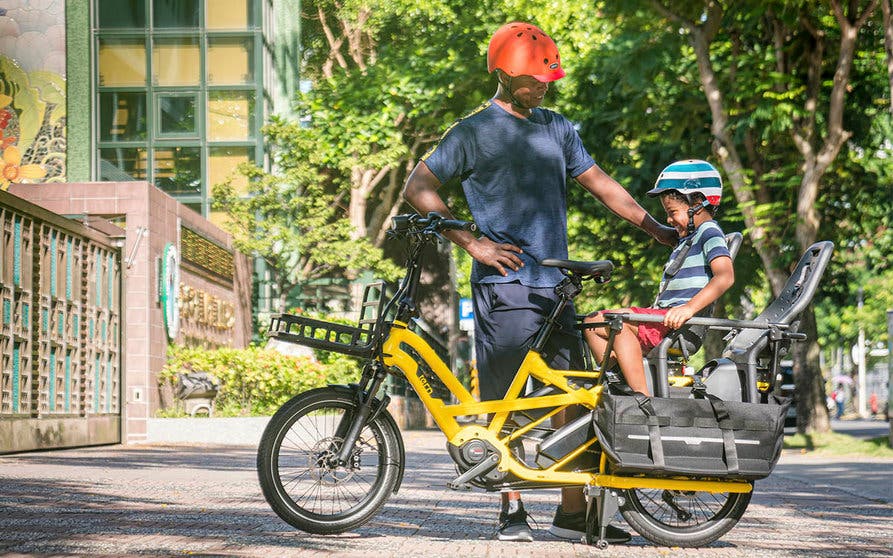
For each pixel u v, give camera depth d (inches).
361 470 267.0
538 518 336.2
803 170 951.6
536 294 270.1
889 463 745.0
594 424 263.1
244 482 439.2
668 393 265.4
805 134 915.4
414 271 271.3
